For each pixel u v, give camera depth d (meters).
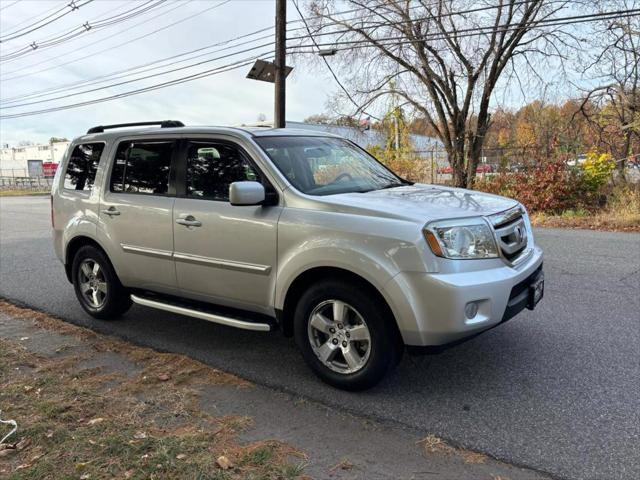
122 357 4.56
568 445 3.06
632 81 18.09
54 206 5.84
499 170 16.98
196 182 4.54
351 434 3.23
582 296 6.04
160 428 3.28
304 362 4.43
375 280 3.48
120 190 5.12
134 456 2.93
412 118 22.50
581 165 14.77
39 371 4.23
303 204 3.90
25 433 3.19
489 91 20.47
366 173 4.79
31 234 13.18
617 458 2.92
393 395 3.75
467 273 3.44
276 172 4.09
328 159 4.61
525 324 5.12
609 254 8.42
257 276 4.10
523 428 3.26
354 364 3.77
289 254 3.87
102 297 5.59
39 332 5.28
